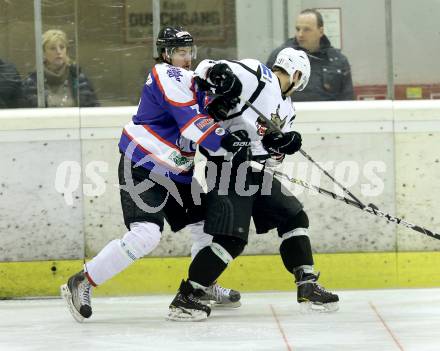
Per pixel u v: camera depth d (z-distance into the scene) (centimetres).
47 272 1238
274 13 1252
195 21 1252
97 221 1240
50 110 1238
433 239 1248
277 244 1245
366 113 1241
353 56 1256
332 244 1247
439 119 1243
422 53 1254
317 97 1255
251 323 1048
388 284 1251
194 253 1123
